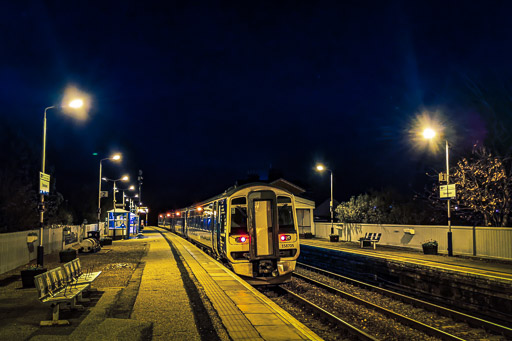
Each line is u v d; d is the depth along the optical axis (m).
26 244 17.53
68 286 8.94
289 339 6.78
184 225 38.75
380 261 18.30
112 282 12.51
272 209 13.82
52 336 6.69
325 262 24.56
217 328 7.44
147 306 9.12
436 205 25.92
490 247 17.98
